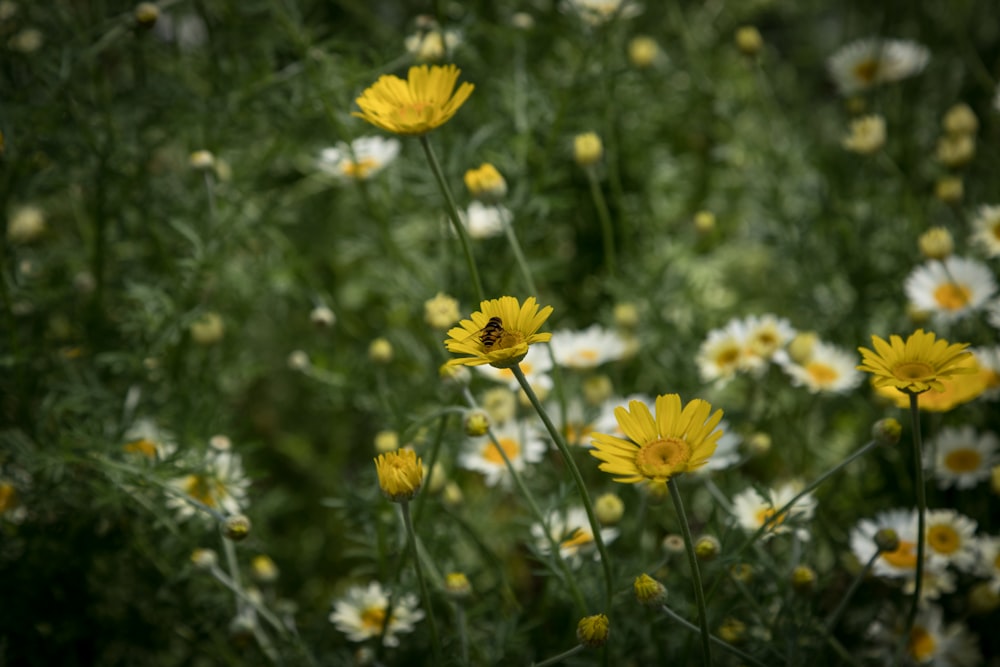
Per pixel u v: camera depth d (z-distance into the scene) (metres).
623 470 0.47
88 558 0.65
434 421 0.64
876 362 0.49
